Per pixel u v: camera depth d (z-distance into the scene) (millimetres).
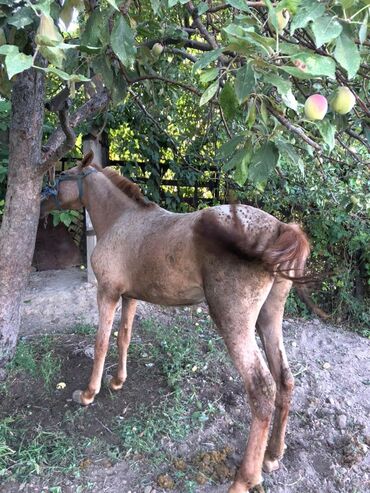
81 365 2773
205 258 1731
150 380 2648
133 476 1979
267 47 975
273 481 2016
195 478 1971
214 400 2502
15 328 2664
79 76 902
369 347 3615
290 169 3725
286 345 3410
